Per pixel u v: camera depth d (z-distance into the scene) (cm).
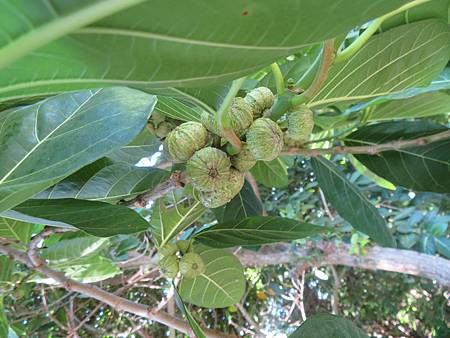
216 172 16
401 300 90
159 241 25
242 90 18
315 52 21
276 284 82
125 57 8
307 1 7
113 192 22
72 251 31
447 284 63
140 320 68
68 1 7
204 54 8
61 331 63
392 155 24
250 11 7
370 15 8
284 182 35
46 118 14
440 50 21
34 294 57
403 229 70
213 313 74
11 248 25
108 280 61
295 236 23
